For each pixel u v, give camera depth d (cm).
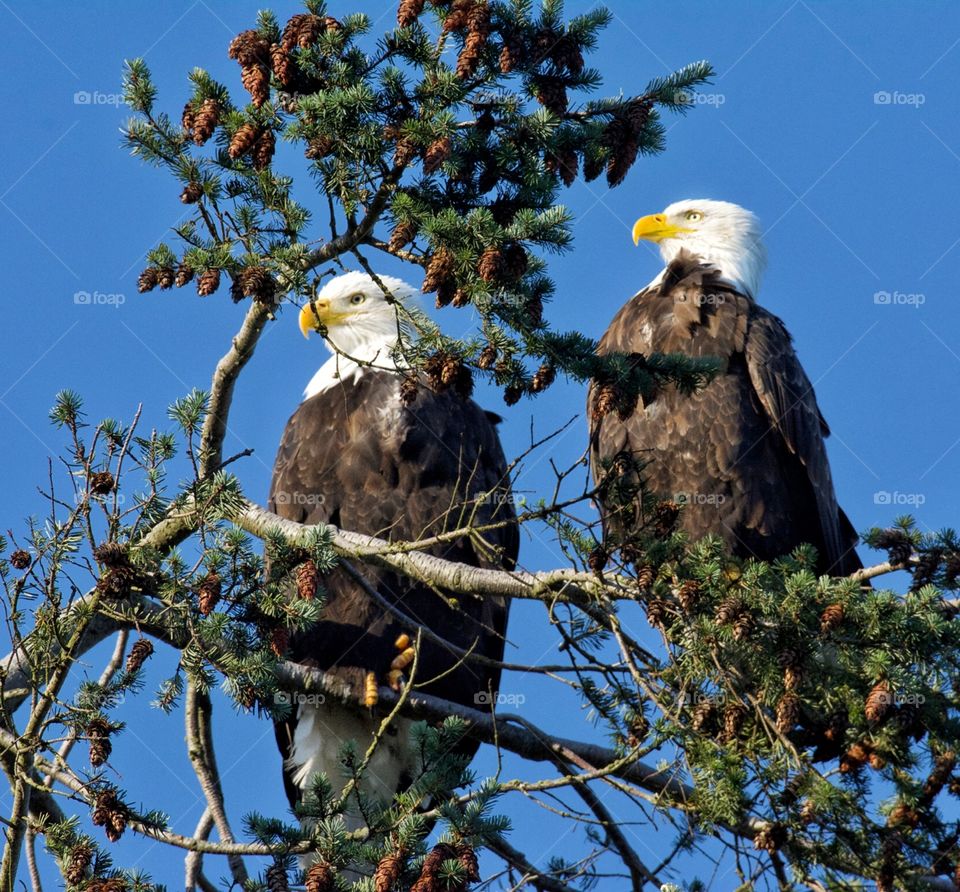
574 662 1038
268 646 942
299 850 912
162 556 960
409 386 1022
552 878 1045
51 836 922
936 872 909
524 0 1002
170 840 912
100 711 938
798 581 962
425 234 955
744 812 946
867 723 945
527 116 994
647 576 1000
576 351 995
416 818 912
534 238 957
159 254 981
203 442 1171
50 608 944
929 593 961
